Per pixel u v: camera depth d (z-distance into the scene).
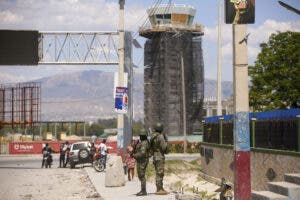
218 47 57.94
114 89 35.25
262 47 67.56
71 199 25.83
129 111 48.06
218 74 57.72
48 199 26.22
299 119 24.11
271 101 65.88
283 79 65.56
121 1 35.62
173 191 26.70
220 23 58.31
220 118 38.34
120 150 35.53
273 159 26.92
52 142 102.25
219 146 38.12
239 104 17.59
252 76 67.19
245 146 17.61
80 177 41.78
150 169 49.56
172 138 138.12
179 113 199.50
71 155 55.06
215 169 39.31
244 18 16.91
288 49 65.00
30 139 126.94
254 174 29.69
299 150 24.06
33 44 58.72
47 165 57.53
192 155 94.88
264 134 28.53
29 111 76.00
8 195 28.66
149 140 24.45
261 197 17.81
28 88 76.44
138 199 22.89
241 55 17.52
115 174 30.30
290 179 18.84
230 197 20.33
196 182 40.31
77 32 61.91
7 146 102.75
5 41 58.41
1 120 77.19
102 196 25.22
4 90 77.00
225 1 16.95
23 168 56.97
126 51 49.66
